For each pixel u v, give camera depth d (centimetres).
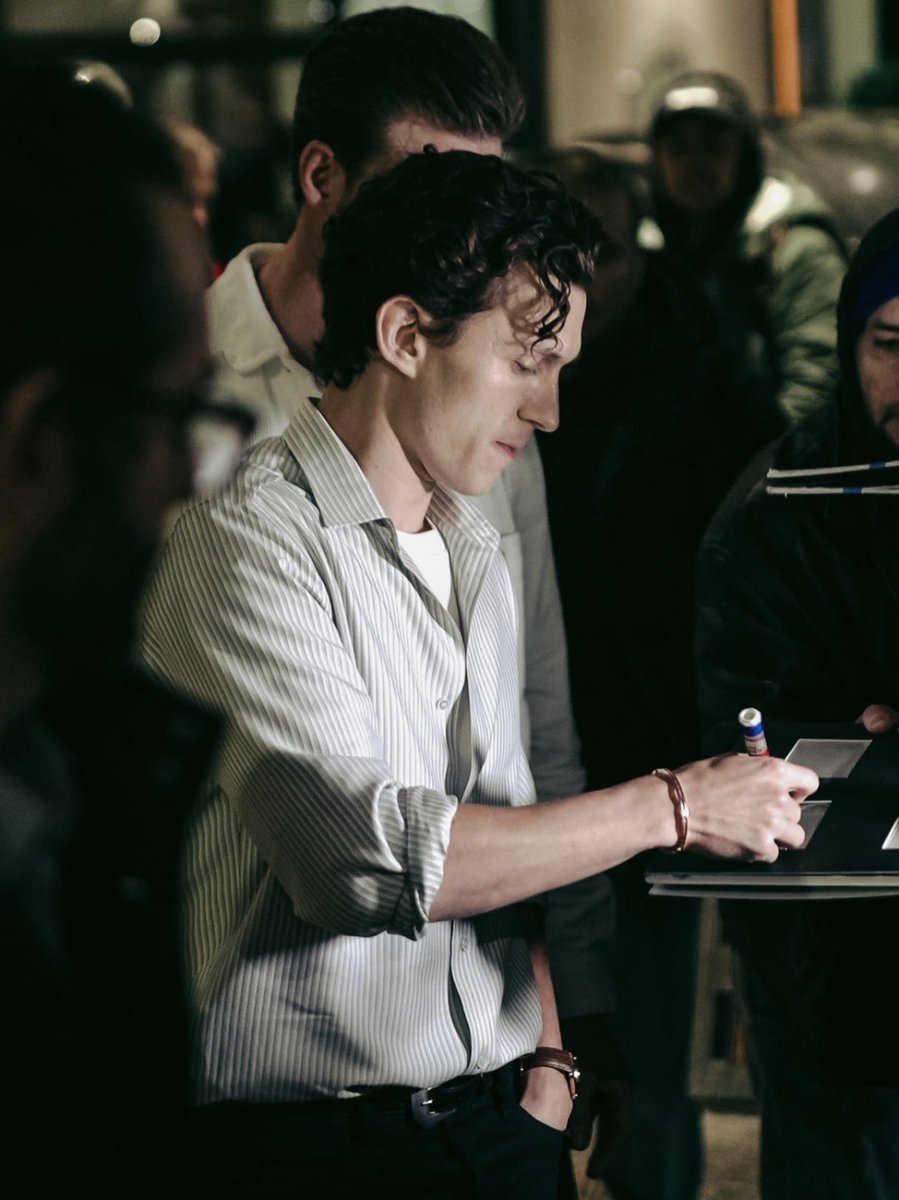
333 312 172
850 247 589
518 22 792
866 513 225
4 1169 96
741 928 239
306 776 158
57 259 88
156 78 623
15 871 97
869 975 204
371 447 173
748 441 321
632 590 313
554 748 227
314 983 167
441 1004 173
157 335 91
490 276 163
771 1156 246
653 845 168
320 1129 169
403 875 157
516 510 223
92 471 92
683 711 314
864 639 228
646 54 819
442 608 175
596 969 217
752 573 230
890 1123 232
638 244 325
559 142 805
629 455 317
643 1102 304
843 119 693
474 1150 176
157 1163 108
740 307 420
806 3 937
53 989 98
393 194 167
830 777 201
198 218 98
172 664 167
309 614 165
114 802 107
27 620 94
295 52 622
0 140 90
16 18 618
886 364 221
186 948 170
